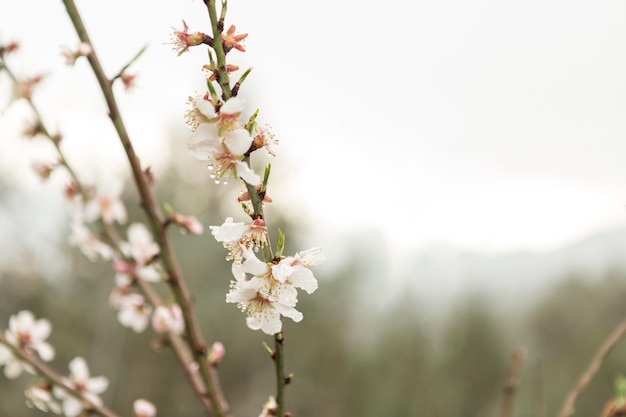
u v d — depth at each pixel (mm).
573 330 9586
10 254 11203
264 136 1453
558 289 9609
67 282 11062
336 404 11977
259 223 1429
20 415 9773
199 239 11695
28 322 2457
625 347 8898
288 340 12984
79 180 2654
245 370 12609
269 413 1627
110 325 9852
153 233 1872
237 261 1467
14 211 10758
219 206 11797
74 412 2279
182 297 1879
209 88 1425
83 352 10695
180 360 2232
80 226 2758
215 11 1438
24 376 10102
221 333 12008
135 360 10680
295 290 1468
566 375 9156
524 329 9648
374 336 12000
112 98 1756
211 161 1424
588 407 8203
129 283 2537
